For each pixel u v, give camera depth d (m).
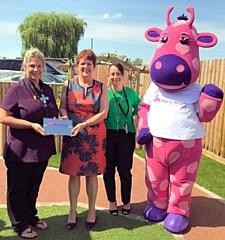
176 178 4.01
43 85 3.50
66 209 4.44
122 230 3.95
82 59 3.63
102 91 3.75
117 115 4.07
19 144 3.33
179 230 3.95
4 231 3.77
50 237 3.71
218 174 6.41
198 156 3.97
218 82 7.41
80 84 3.72
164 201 4.24
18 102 3.27
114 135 4.10
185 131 3.84
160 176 4.11
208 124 7.91
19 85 3.32
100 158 3.80
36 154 3.37
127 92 4.21
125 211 4.39
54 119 3.32
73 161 3.71
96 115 3.69
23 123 3.27
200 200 5.05
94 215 4.00
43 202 4.69
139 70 7.86
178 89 3.87
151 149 4.09
